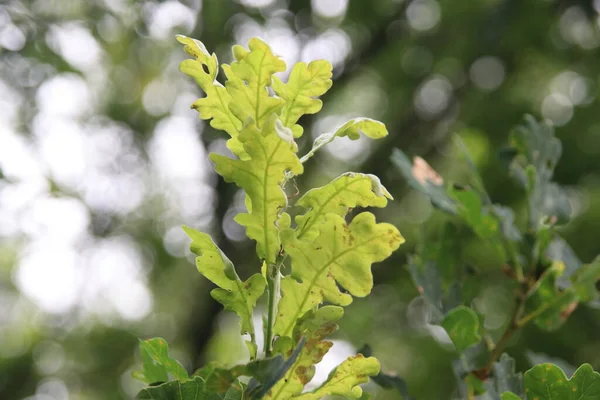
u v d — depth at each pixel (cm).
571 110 950
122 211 1002
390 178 944
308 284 125
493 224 201
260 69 123
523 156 219
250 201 127
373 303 1002
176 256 1058
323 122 975
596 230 870
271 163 119
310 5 756
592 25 782
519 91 951
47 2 480
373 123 129
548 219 213
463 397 185
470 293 201
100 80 836
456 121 959
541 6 742
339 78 920
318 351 123
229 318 1023
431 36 909
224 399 128
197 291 991
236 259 867
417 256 204
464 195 199
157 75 844
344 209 126
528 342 770
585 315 744
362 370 126
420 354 902
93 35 515
